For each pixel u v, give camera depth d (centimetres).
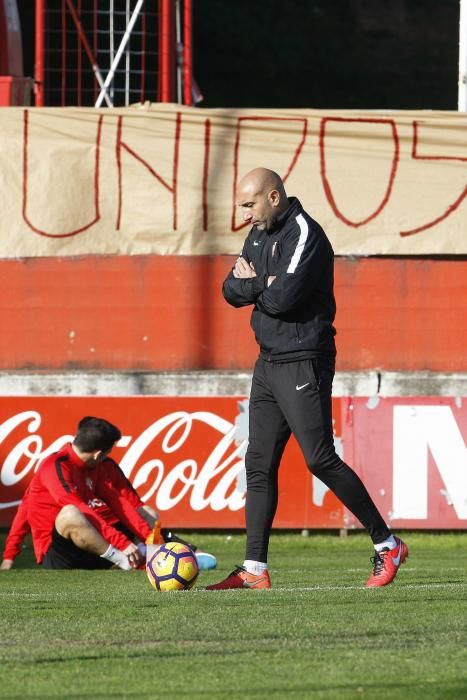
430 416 3866
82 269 4231
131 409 3888
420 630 1575
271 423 2138
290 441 3900
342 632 1561
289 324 2061
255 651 1438
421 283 4212
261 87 11169
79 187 4206
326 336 2078
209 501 3888
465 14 4409
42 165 4200
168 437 3881
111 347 4241
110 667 1353
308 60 11600
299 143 4178
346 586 2203
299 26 11881
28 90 4897
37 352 4247
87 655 1418
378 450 3872
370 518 2131
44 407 3884
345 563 3209
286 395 2069
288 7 11925
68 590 2273
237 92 11044
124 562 2920
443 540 3894
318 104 11131
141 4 5331
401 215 4169
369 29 12075
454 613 1723
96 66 5388
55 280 4238
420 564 3083
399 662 1367
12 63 5019
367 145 4175
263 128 4184
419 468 3872
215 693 1227
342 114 4184
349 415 3884
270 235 2081
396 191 4169
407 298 4212
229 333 4238
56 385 4150
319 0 12094
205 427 3884
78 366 4244
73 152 4200
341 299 4212
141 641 1506
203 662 1377
